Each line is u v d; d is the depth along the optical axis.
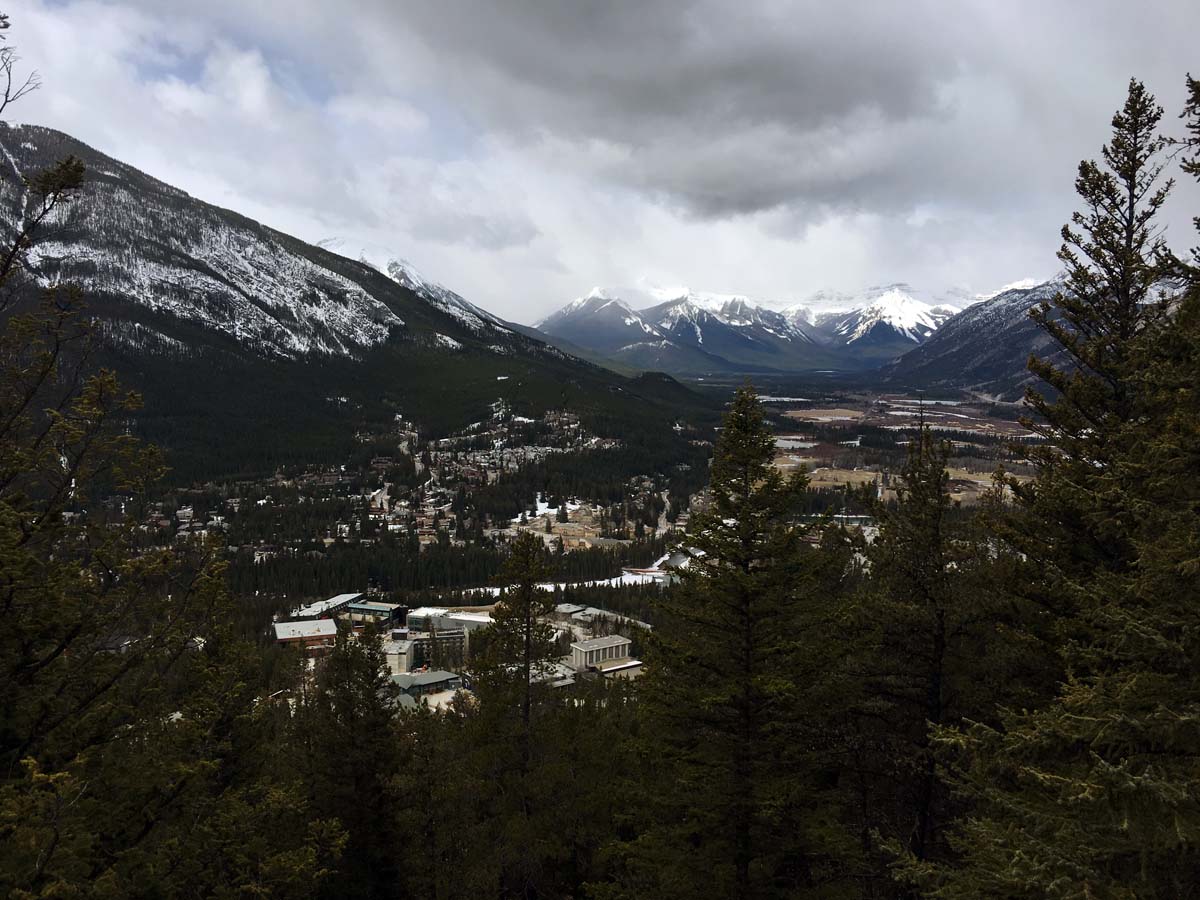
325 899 21.66
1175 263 13.09
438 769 23.75
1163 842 8.30
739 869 15.41
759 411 16.89
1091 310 18.84
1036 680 16.45
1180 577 9.85
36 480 13.38
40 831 9.08
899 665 17.36
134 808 12.82
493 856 23.19
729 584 16.03
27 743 11.95
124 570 13.35
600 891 17.39
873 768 17.44
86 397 13.27
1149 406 13.76
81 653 13.29
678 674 17.02
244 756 20.25
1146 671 9.69
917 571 17.48
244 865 14.41
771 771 15.86
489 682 27.36
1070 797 8.70
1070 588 12.84
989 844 9.68
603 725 28.95
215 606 15.08
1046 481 17.64
